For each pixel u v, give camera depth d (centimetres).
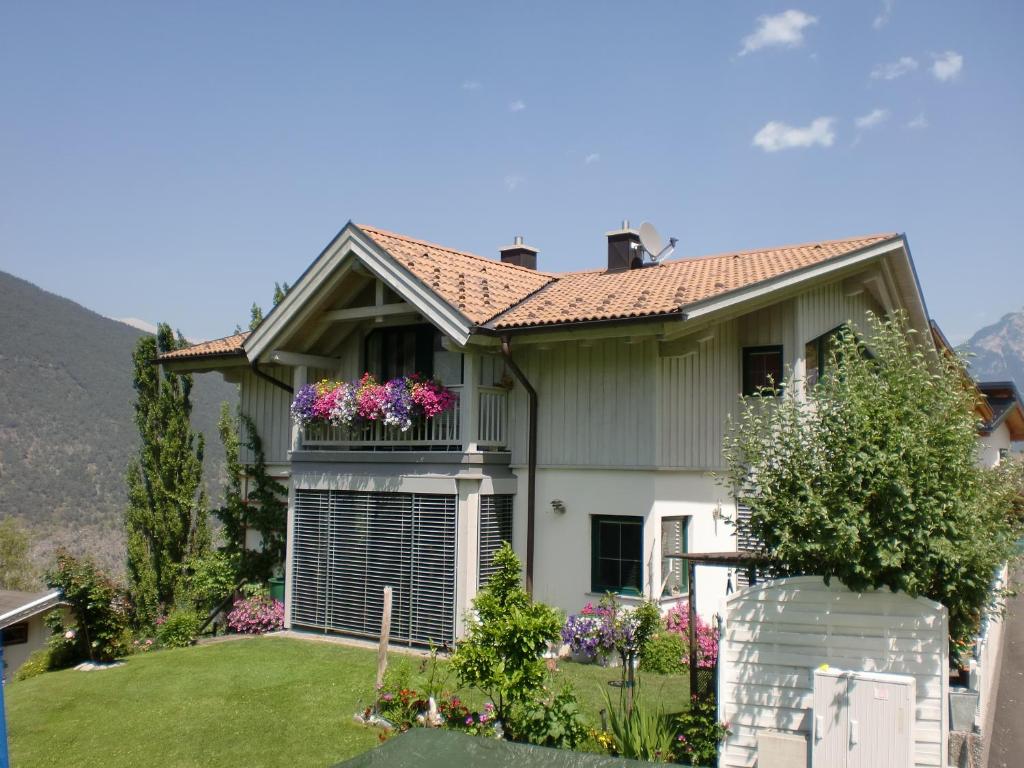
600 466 1424
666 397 1394
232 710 1152
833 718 798
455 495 1453
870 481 838
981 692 1002
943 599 870
